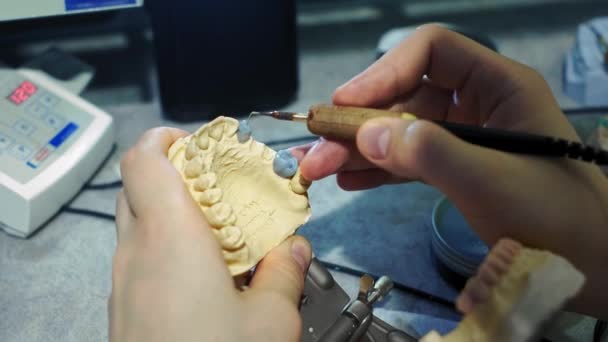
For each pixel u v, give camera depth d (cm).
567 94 91
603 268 47
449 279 62
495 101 58
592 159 44
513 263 36
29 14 69
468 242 62
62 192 70
